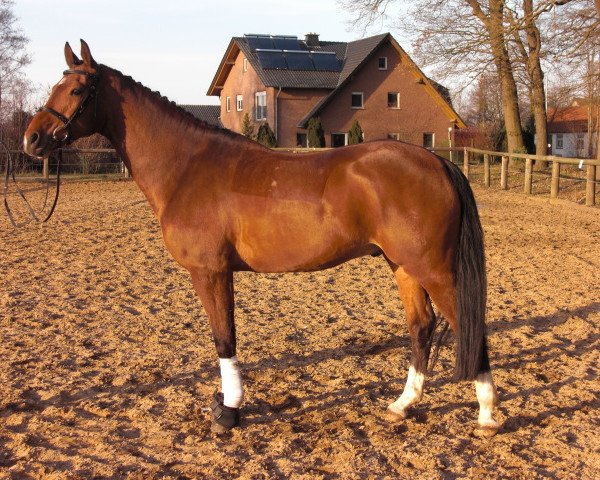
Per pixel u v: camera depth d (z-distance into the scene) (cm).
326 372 529
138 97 443
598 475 364
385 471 371
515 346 592
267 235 411
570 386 496
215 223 417
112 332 623
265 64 3847
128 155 443
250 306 728
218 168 425
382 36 3816
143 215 1461
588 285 817
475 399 478
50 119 435
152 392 487
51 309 695
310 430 428
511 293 777
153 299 748
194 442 409
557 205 1686
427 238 394
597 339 609
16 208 1552
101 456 389
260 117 4009
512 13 1886
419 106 3931
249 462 380
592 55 1870
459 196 402
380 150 405
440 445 402
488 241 1134
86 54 438
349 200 400
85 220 1370
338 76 3897
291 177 411
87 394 480
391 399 478
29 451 390
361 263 970
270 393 487
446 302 403
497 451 396
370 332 635
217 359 556
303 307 724
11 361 539
